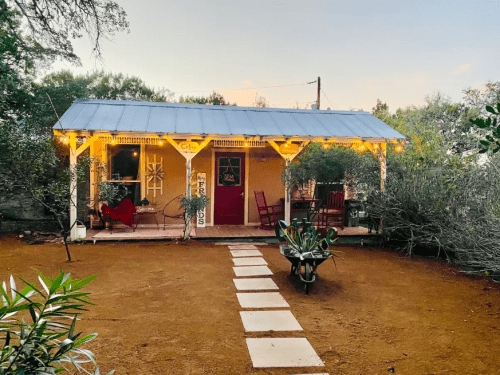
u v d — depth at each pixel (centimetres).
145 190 1006
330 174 952
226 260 689
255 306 445
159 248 786
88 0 901
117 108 926
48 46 1005
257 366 299
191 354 318
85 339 187
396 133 943
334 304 460
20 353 161
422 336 367
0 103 948
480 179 721
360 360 313
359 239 895
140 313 413
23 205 915
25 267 604
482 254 635
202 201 855
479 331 382
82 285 190
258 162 1072
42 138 768
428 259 748
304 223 597
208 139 860
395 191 848
